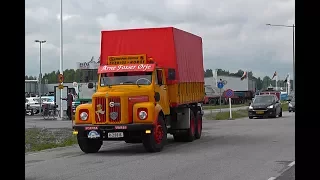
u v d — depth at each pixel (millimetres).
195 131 19906
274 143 17500
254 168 11594
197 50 21250
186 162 12852
